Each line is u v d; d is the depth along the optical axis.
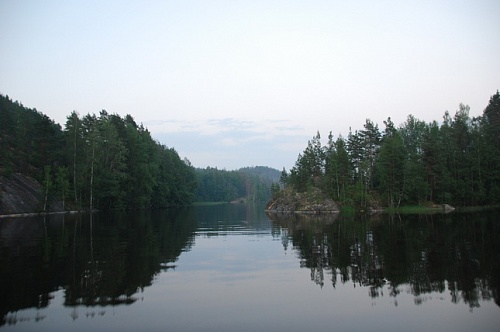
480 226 37.25
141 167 91.44
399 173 75.50
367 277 17.05
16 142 75.25
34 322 11.52
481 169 78.88
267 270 18.89
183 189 128.62
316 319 11.77
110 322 11.52
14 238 31.14
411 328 10.98
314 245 27.58
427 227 37.97
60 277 17.12
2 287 15.43
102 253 23.94
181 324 11.36
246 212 87.25
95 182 77.88
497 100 88.62
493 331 10.70
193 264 20.44
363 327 11.08
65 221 50.81
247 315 12.14
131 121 115.06
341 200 81.12
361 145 86.75
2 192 61.91
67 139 78.06
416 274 17.34
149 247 26.94
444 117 98.25
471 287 15.02
